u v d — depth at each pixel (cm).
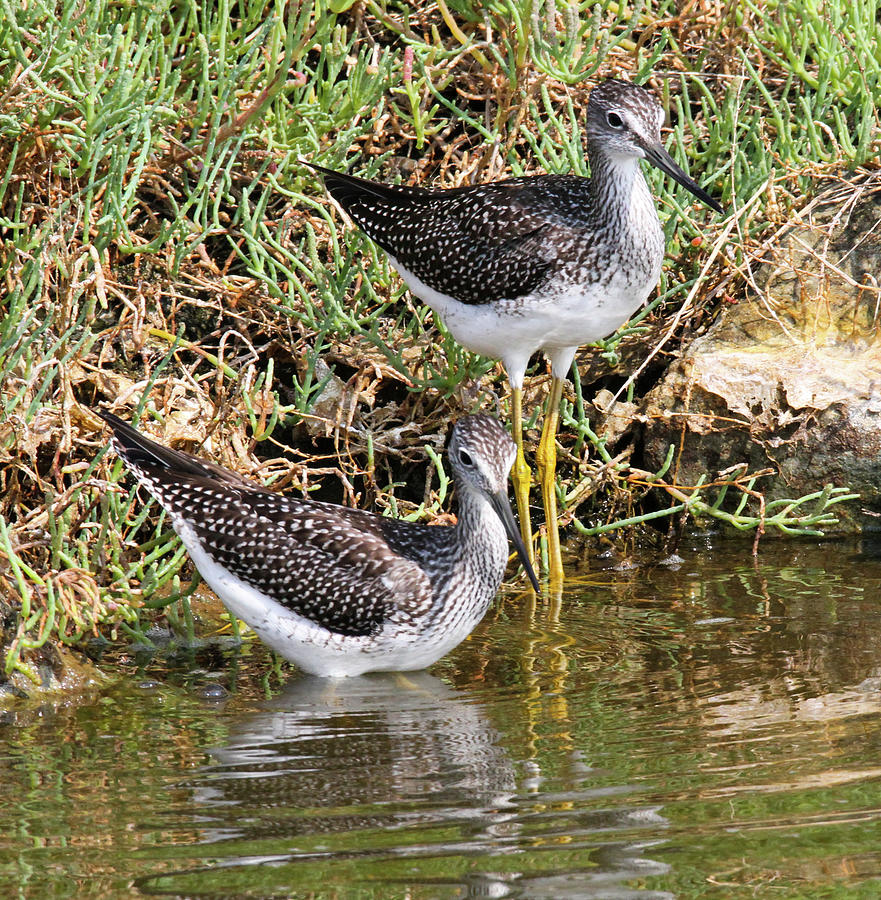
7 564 993
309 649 985
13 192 1233
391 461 1344
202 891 644
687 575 1206
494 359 1266
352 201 1242
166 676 992
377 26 1484
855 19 1483
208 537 993
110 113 1155
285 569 980
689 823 706
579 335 1178
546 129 1459
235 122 1258
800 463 1320
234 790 766
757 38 1527
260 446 1320
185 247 1243
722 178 1466
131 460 1013
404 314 1376
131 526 1153
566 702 908
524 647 1031
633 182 1124
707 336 1400
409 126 1444
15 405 1044
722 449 1338
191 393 1250
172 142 1289
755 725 845
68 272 1147
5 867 669
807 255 1423
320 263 1324
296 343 1298
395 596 970
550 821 713
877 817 706
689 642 1024
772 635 1030
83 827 717
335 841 695
